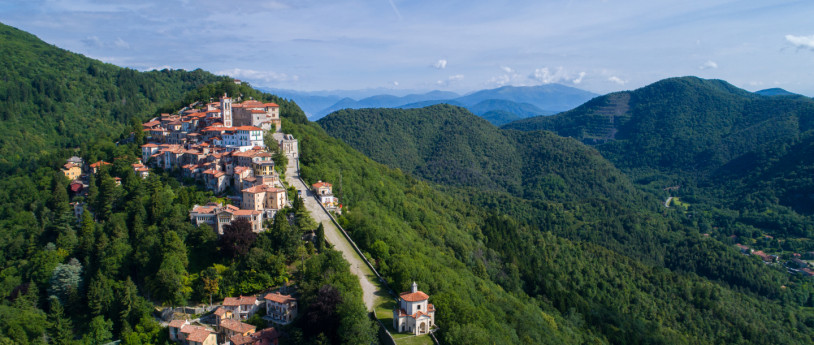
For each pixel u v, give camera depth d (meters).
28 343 151.50
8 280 180.75
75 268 177.38
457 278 195.62
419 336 134.75
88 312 163.75
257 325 146.00
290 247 175.75
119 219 199.50
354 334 130.12
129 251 179.50
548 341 194.00
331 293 139.12
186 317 152.50
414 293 139.88
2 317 158.25
